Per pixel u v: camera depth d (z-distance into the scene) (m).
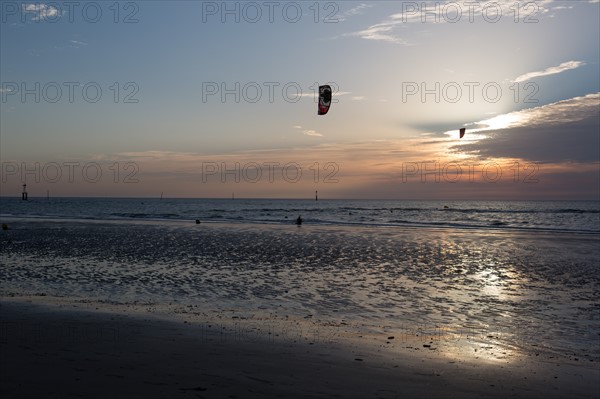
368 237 37.00
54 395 5.80
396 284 17.75
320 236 37.31
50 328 9.52
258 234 38.78
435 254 26.80
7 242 31.27
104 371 6.83
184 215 77.06
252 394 6.20
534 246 31.48
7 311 11.35
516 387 7.27
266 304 14.18
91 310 12.04
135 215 75.75
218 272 20.00
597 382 7.75
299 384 6.74
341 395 6.40
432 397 6.59
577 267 22.39
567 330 11.70
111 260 23.23
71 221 56.19
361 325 11.72
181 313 12.44
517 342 10.51
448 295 15.87
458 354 9.17
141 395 5.94
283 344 9.17
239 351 8.41
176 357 7.78
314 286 17.16
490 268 21.95
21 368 6.79
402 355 8.82
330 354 8.55
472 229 48.00
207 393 6.13
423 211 109.06
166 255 25.20
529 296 15.86
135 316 11.40
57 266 21.27
